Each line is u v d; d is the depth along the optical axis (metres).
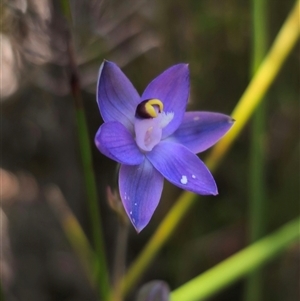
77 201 0.33
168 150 0.22
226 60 0.33
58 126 0.30
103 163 0.33
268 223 0.35
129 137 0.22
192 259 0.35
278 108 0.34
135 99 0.22
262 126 0.27
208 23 0.31
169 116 0.23
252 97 0.26
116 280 0.25
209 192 0.22
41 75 0.26
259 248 0.26
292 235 0.26
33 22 0.24
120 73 0.22
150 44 0.29
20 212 0.32
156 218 0.34
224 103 0.34
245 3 0.32
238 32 0.32
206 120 0.23
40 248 0.33
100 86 0.22
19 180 0.32
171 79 0.23
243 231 0.35
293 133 0.35
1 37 0.25
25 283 0.32
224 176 0.35
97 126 0.31
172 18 0.30
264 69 0.26
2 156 0.31
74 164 0.32
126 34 0.27
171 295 0.24
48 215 0.33
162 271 0.36
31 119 0.29
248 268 0.25
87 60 0.25
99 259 0.23
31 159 0.31
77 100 0.22
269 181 0.36
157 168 0.22
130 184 0.22
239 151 0.34
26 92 0.28
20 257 0.32
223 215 0.35
